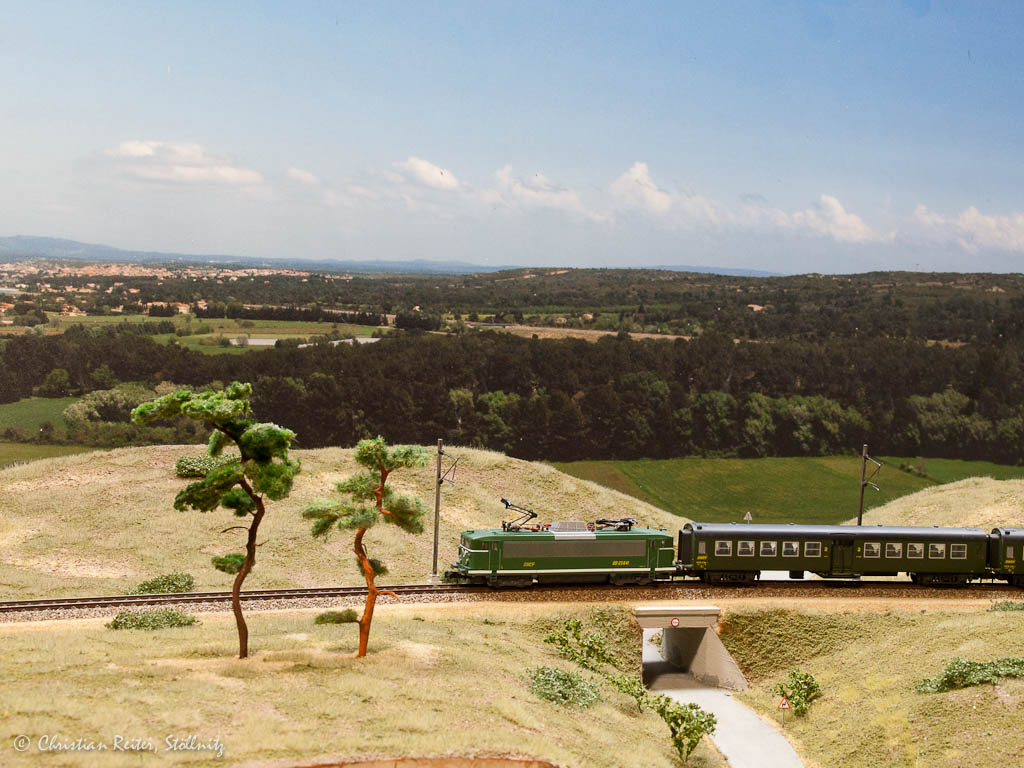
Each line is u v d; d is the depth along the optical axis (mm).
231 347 149375
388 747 21016
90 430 113312
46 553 44594
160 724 21172
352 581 43000
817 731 32031
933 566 41469
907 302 195250
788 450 125438
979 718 28484
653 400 124875
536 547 38594
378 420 119188
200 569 43625
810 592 40625
